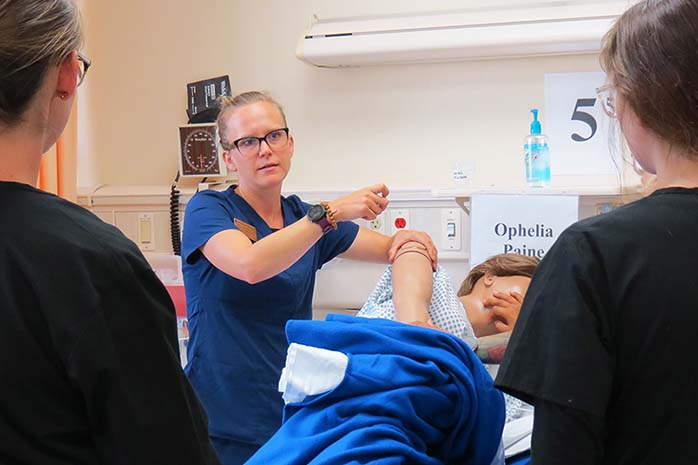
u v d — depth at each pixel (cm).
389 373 112
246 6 255
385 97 247
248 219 201
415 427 111
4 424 74
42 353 76
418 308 155
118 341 79
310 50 234
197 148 250
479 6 239
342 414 111
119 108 268
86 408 78
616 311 82
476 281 174
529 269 169
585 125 231
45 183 228
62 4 82
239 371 193
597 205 222
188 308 201
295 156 255
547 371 83
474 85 240
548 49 226
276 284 192
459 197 221
